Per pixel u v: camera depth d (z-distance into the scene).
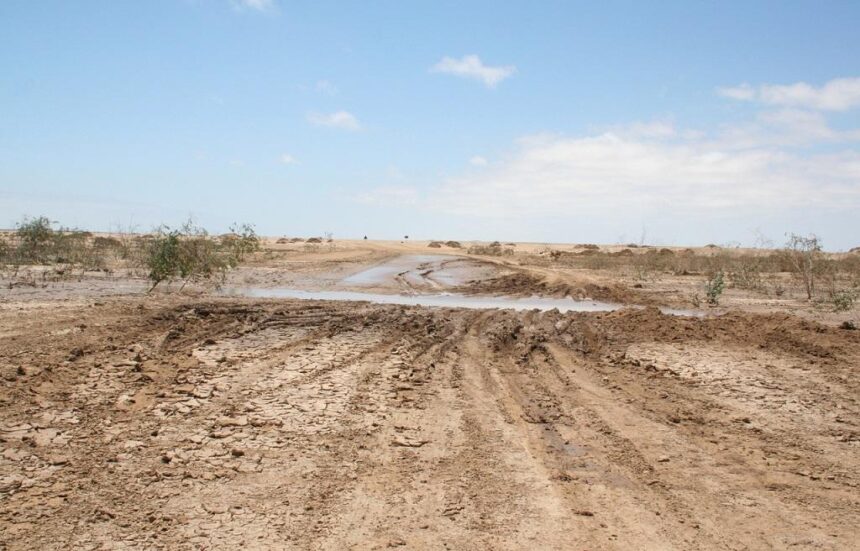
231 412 8.77
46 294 19.39
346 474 6.95
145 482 6.61
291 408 9.03
